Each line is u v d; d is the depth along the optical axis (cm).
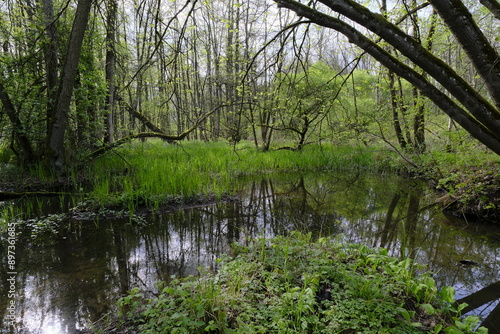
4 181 838
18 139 900
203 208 698
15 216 623
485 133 268
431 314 282
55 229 558
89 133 1029
